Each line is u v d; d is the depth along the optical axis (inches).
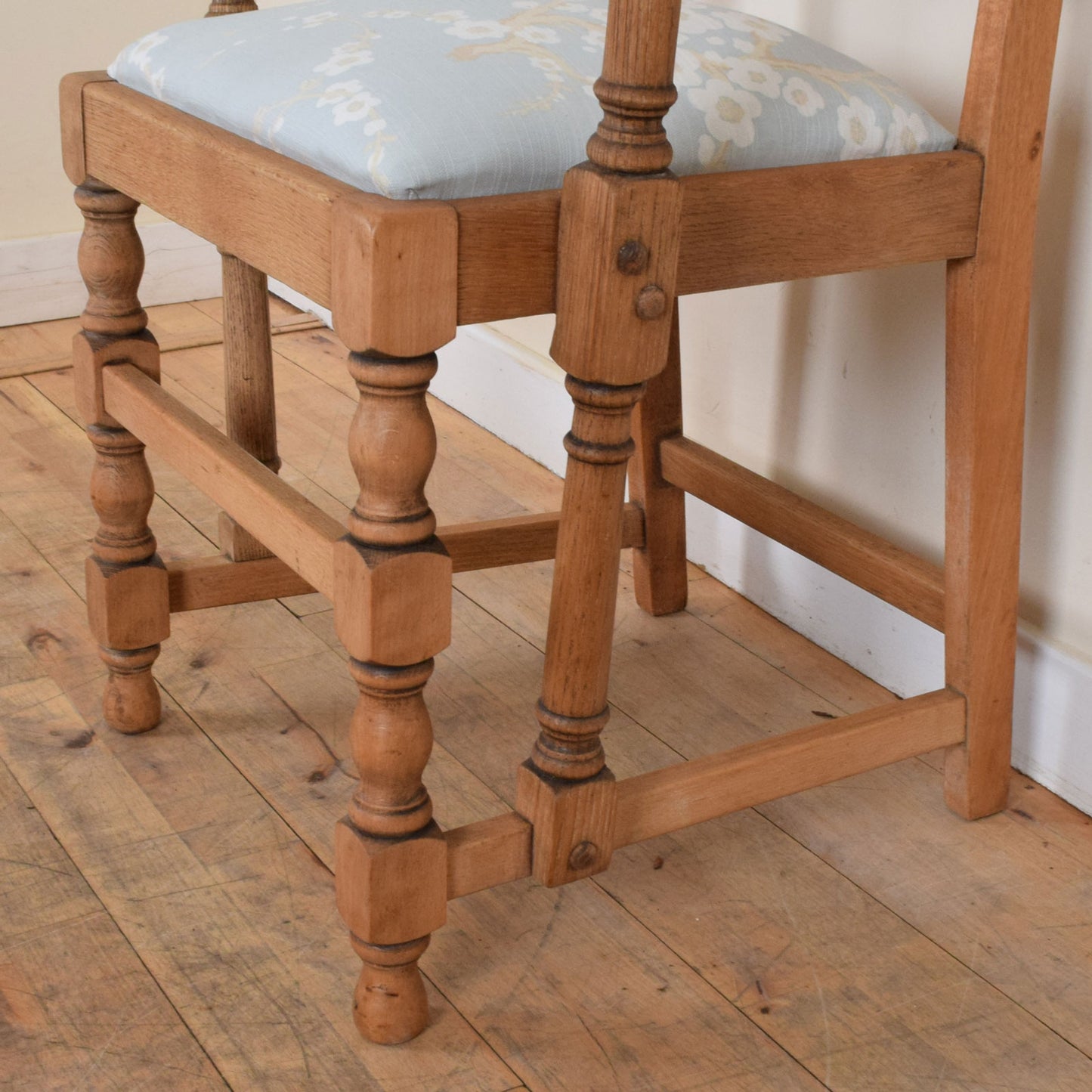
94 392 42.8
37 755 44.8
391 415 29.2
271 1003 35.1
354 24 34.6
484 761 45.3
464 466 67.4
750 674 51.1
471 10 35.1
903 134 35.5
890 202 34.9
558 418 65.9
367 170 28.8
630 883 40.2
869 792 44.9
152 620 44.7
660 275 29.5
